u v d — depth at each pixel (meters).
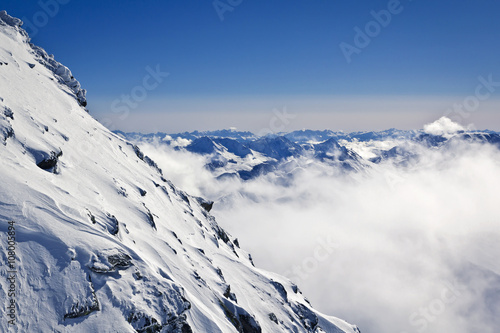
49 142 26.53
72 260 14.47
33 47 57.12
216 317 19.98
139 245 22.83
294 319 41.25
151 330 14.16
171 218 42.28
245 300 36.84
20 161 20.20
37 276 13.41
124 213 27.62
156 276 16.47
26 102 32.31
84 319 13.14
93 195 25.31
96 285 14.31
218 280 29.89
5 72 34.38
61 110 40.34
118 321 13.57
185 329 15.28
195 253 34.59
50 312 12.74
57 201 17.73
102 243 16.06
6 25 52.44
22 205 15.76
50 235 15.01
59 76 58.09
